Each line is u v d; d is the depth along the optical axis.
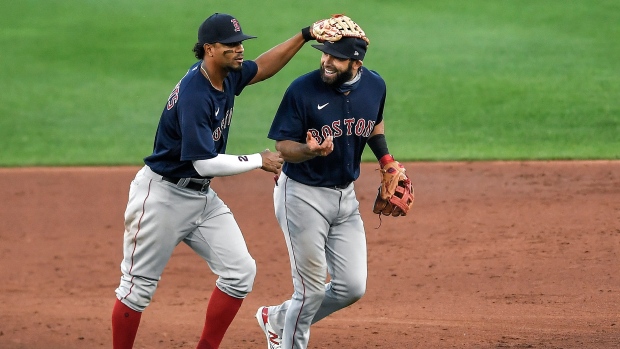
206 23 18.97
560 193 37.66
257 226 36.84
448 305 26.08
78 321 26.94
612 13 75.38
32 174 46.31
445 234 33.47
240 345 23.77
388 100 57.84
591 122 50.66
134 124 55.88
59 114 58.16
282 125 19.30
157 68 68.00
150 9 83.44
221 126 19.88
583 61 63.41
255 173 45.62
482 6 80.06
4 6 85.06
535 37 70.38
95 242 36.09
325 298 20.48
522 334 22.69
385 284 28.78
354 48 18.75
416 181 41.47
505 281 27.81
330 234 20.23
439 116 54.16
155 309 28.02
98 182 44.62
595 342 21.53
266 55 21.16
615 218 33.28
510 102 55.78
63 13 82.94
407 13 79.38
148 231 20.05
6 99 61.31
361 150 20.09
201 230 20.52
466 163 44.25
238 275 20.33
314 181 19.48
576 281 27.06
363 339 23.42
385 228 34.88
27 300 29.56
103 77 66.19
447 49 68.75
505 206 36.38
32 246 35.81
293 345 20.36
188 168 19.69
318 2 83.31
